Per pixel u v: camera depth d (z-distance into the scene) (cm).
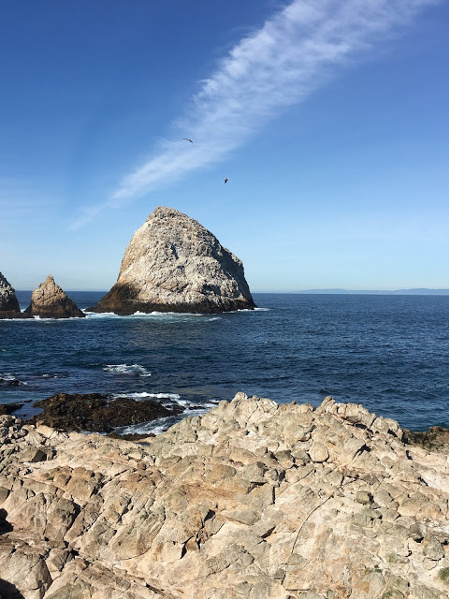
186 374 3884
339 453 1195
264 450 1216
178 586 948
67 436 1588
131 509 1119
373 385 3578
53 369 4016
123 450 1391
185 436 1400
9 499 1179
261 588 913
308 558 945
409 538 938
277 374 3928
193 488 1121
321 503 1038
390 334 7400
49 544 1038
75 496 1173
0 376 3684
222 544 1009
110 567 1004
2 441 1471
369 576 891
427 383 3672
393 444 1322
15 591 930
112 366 4200
